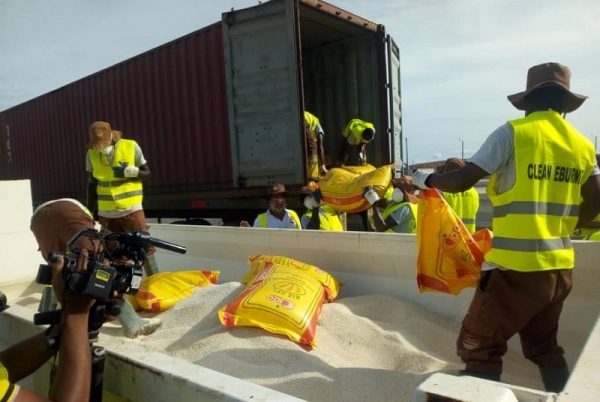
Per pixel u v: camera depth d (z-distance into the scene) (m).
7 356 1.70
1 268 4.72
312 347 2.86
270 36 6.38
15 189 4.78
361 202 5.06
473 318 2.30
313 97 8.62
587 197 2.41
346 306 3.54
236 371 2.51
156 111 8.34
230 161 7.26
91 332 1.70
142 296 3.54
